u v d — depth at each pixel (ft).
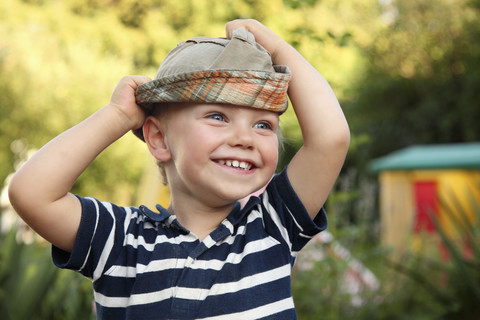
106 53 32.58
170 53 3.94
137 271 3.60
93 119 3.76
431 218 9.88
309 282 10.48
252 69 3.66
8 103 28.68
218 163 3.65
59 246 3.69
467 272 9.40
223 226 3.78
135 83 3.93
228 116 3.62
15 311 8.80
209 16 27.55
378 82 36.29
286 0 8.16
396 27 36.70
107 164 28.89
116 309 3.61
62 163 3.58
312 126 3.92
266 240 3.84
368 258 12.34
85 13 34.94
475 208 11.51
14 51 29.63
